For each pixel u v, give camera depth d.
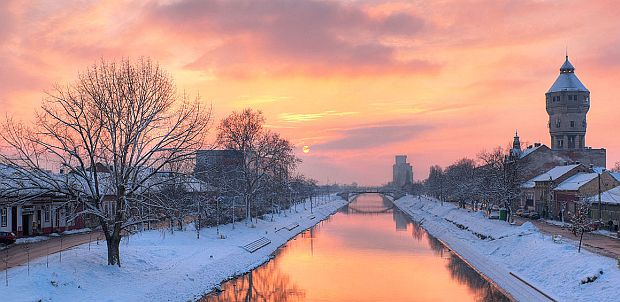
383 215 181.62
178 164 59.16
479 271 63.16
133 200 43.59
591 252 51.22
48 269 39.44
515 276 53.41
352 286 55.47
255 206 100.00
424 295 51.56
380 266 67.94
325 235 106.94
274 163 97.94
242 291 51.66
